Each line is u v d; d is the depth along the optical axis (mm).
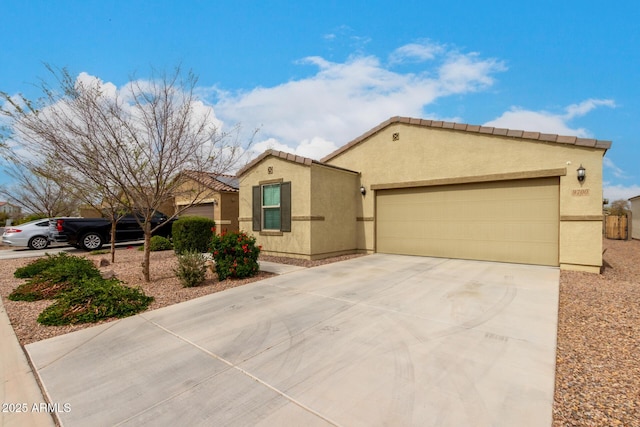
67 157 6473
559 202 8055
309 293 6000
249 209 11711
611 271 8008
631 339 3736
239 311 5039
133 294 5469
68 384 2998
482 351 3457
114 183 6902
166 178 7047
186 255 6852
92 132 6332
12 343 3947
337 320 4527
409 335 3932
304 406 2553
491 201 9070
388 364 3211
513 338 3785
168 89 6980
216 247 7387
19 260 10984
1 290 6621
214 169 7988
